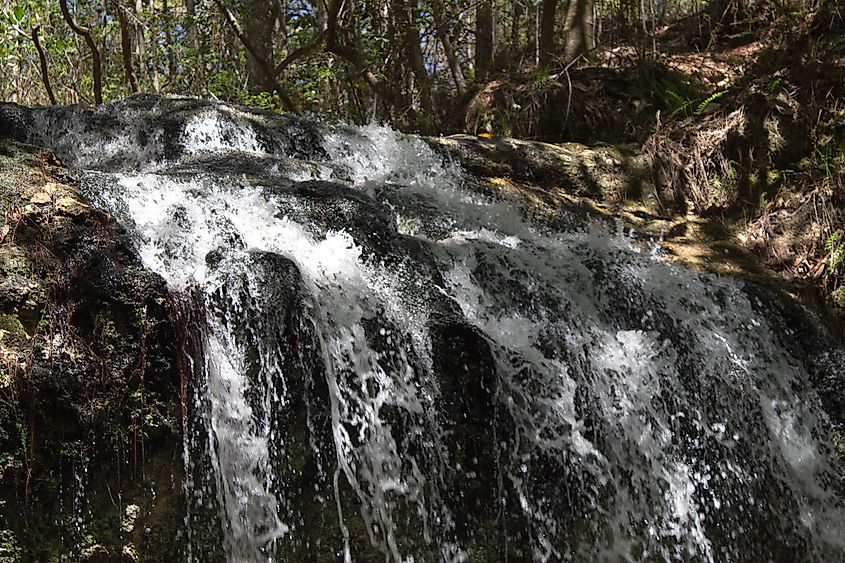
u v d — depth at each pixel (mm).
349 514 3203
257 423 3129
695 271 4965
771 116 6156
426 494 3314
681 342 4258
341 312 3359
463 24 10016
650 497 3811
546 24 8820
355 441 3236
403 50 9750
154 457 2943
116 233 3135
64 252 2951
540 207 5207
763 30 7621
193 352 3076
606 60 7590
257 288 3230
